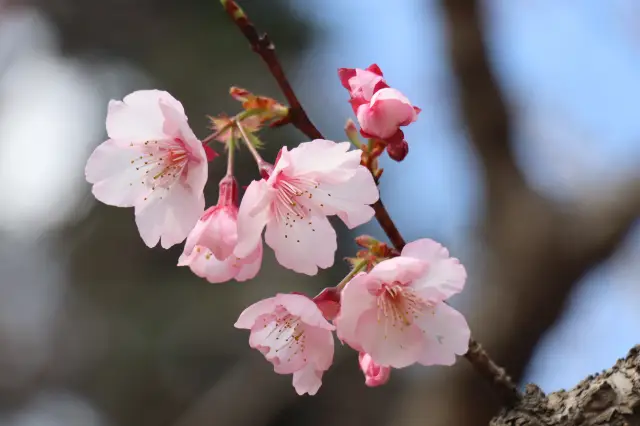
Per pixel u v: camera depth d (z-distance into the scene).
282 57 2.05
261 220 0.71
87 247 2.07
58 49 2.17
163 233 0.73
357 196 0.71
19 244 2.18
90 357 1.96
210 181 1.64
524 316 1.07
